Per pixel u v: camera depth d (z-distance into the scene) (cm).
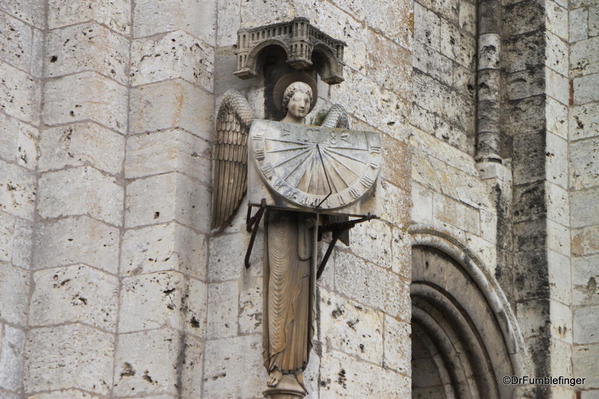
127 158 2720
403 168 2989
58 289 2625
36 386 2589
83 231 2636
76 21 2750
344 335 2738
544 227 3781
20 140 2688
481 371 3706
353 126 2883
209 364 2647
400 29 3059
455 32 3875
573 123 3919
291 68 2700
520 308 3769
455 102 3834
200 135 2739
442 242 3622
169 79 2733
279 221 2609
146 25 2781
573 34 3972
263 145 2552
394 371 2831
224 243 2694
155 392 2577
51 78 2742
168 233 2648
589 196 3856
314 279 2594
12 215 2647
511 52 3925
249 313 2639
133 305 2634
